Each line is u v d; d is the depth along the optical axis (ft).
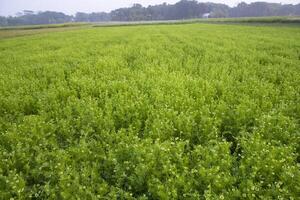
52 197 17.93
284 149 21.35
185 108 30.25
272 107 31.55
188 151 23.65
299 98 32.35
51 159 22.16
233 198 17.30
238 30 127.65
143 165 19.47
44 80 43.75
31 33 180.45
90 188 18.33
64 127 26.25
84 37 111.24
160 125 25.46
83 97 34.58
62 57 63.31
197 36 101.04
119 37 106.52
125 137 24.00
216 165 20.53
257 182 18.61
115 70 48.96
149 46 75.46
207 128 25.41
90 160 22.00
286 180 18.52
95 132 26.63
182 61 57.11
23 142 24.56
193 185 18.66
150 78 41.34
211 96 34.63
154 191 18.20
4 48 90.79
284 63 52.49
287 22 197.77
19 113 31.45
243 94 33.53
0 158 21.95
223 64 51.62
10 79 45.34
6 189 18.66
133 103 30.42
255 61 53.98
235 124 27.32
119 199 18.76
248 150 21.88
